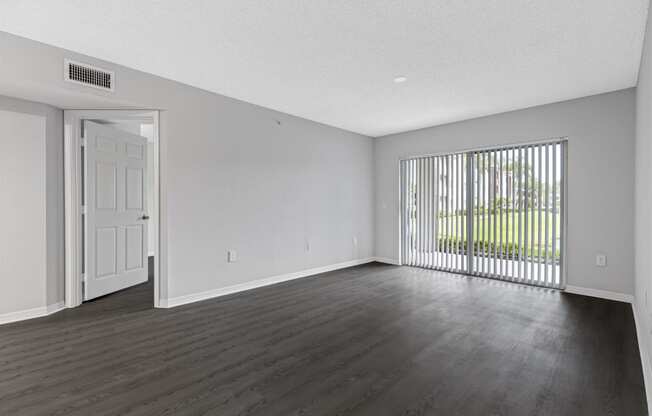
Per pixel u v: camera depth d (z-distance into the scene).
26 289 3.21
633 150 3.74
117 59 3.11
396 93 3.99
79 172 3.64
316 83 3.69
